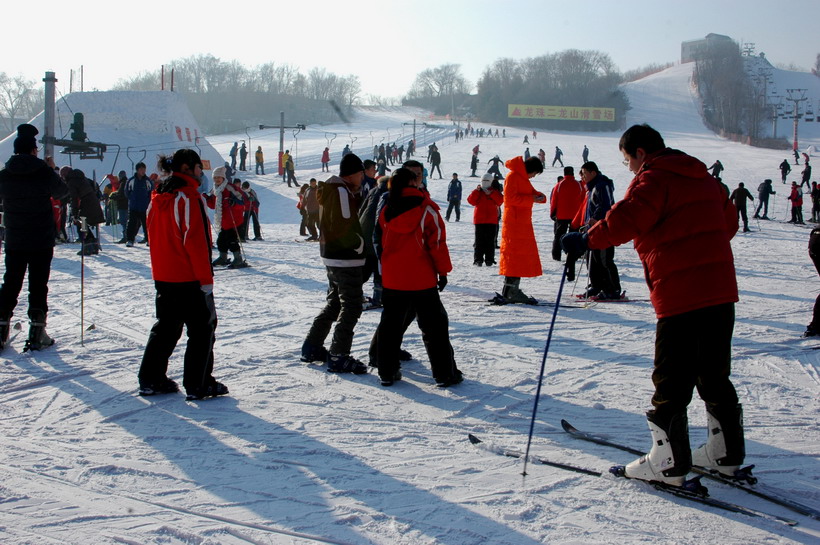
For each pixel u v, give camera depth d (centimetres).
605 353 659
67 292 978
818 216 2666
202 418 479
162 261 506
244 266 1249
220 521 334
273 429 458
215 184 1237
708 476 382
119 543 314
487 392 540
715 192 357
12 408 497
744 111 10806
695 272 348
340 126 9706
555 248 1353
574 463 405
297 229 2239
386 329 549
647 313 849
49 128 1812
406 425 467
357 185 602
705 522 334
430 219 532
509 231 892
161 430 456
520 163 879
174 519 336
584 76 11688
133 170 3469
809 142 9738
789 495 365
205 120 10562
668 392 359
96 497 359
